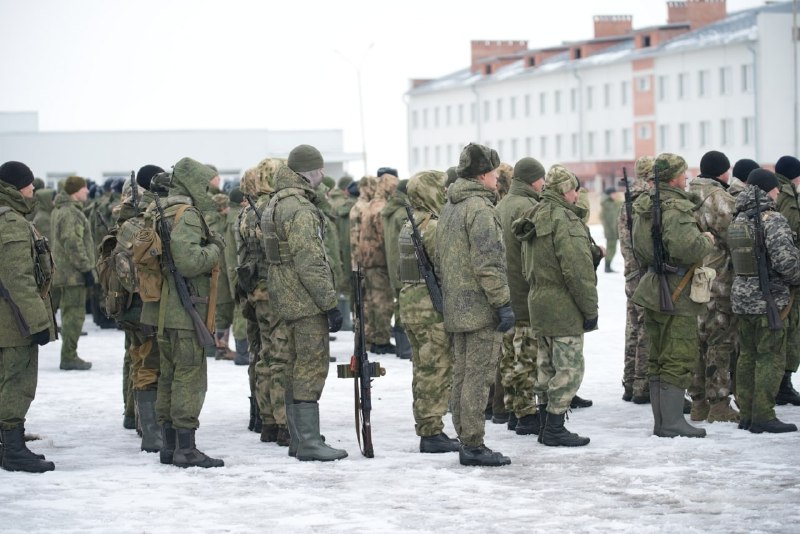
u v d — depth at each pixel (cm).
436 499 928
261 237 1181
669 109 8912
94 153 9131
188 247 1053
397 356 1872
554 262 1134
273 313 1159
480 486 970
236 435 1254
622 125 9362
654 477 990
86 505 922
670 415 1173
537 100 10231
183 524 862
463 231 1041
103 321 2498
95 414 1415
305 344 1095
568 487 961
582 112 9706
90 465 1092
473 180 1055
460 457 1061
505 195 1328
